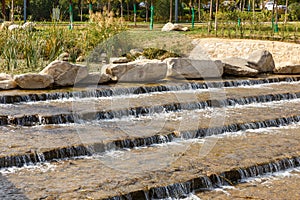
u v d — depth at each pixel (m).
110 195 7.07
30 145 8.84
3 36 16.75
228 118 11.69
